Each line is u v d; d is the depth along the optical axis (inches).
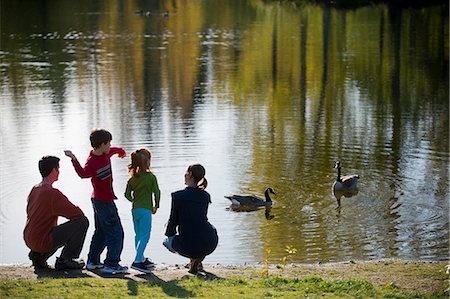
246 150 1339.8
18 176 1177.4
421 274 690.8
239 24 3543.3
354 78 2161.7
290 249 844.0
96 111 1692.9
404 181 1150.3
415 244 874.1
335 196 1078.4
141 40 3011.8
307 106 1765.5
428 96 1882.4
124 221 957.2
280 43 2903.5
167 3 4613.7
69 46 2832.2
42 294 576.4
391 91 1959.9
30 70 2285.9
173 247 650.8
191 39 3034.0
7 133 1472.7
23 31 3297.2
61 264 666.8
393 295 596.7
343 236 906.1
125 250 856.9
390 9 3932.1
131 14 4015.8
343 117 1635.1
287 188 1120.2
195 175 650.2
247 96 1894.7
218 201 1059.3
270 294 583.2
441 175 1180.5
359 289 612.7
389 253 844.0
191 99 1845.5
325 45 2694.4
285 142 1403.8
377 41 2908.5
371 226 945.5
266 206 1034.7
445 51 2640.3
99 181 649.6
